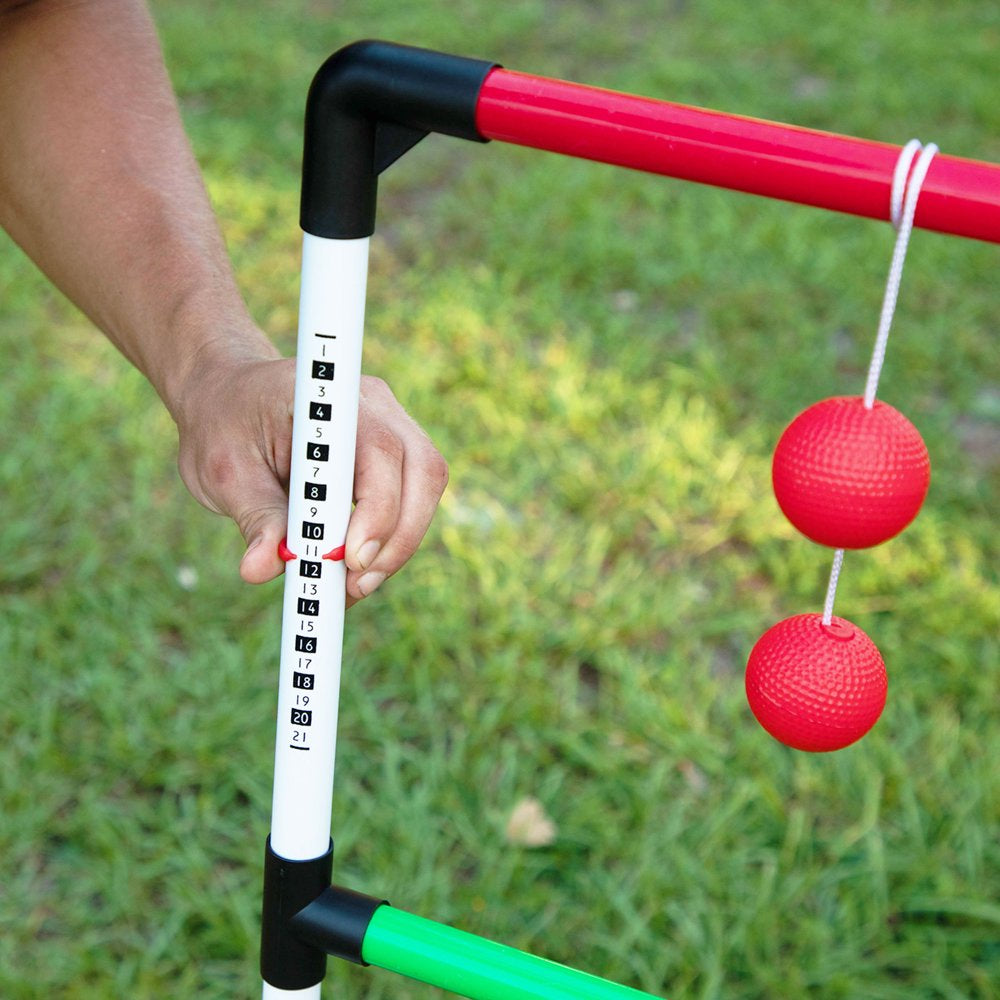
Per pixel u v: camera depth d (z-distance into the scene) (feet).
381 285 11.73
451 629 8.09
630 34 16.83
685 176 2.85
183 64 14.97
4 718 7.43
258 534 3.53
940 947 6.49
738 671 8.14
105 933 6.51
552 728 7.53
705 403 10.25
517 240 12.39
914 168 2.69
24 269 11.35
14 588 8.39
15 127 4.17
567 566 8.70
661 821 7.07
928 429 10.09
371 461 3.49
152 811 7.08
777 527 9.14
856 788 7.25
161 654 8.03
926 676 7.94
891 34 16.70
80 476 9.12
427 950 3.44
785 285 11.87
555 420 10.01
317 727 3.41
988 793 7.11
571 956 6.45
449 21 16.38
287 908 3.54
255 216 12.46
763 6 17.65
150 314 4.00
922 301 11.73
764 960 6.40
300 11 16.67
